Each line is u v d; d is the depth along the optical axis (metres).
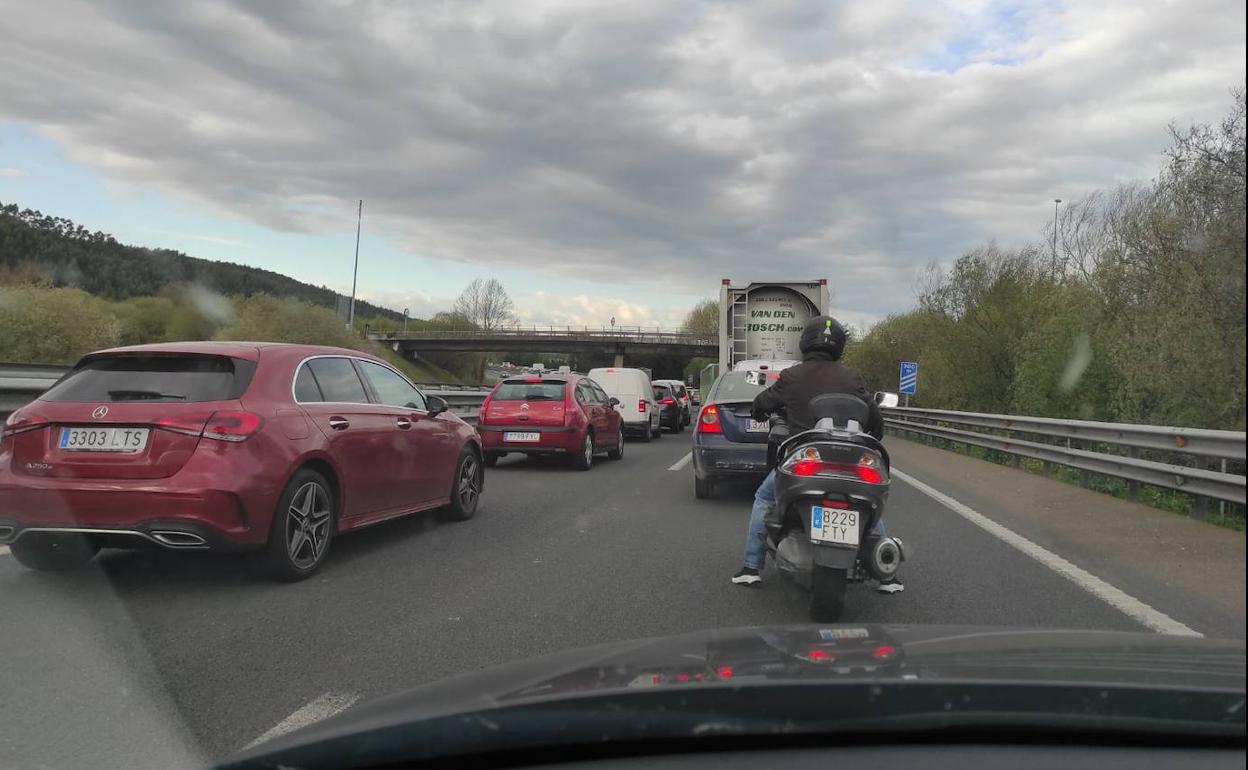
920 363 27.09
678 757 2.04
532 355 91.88
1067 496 10.07
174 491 5.03
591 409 13.84
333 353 6.70
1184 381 7.56
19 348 33.03
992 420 14.84
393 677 3.98
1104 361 13.39
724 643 2.66
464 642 4.50
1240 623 4.84
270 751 2.05
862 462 4.76
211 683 3.87
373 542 7.25
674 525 8.16
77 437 5.20
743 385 9.81
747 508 9.26
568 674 2.32
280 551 5.52
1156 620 4.91
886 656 2.42
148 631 4.62
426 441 7.47
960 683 2.08
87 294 36.25
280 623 4.80
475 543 7.22
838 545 4.66
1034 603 5.31
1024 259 23.81
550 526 8.08
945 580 5.93
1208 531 7.66
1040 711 2.04
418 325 84.31
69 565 5.89
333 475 6.10
